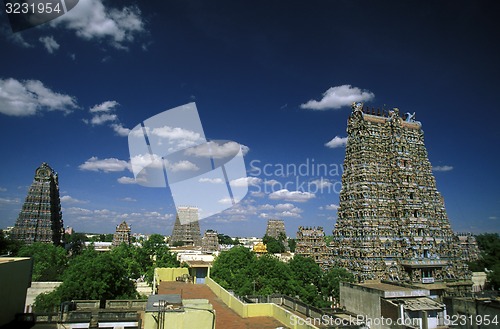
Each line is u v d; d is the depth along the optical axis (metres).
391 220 118.06
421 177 122.31
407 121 130.38
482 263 150.25
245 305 46.78
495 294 75.88
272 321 44.75
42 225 169.75
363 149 122.06
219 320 45.03
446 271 115.50
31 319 42.81
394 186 120.25
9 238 161.88
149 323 36.06
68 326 42.50
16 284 43.72
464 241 169.00
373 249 112.88
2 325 40.19
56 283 98.62
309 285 99.38
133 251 135.62
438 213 122.00
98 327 42.91
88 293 79.44
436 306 66.50
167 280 76.56
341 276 105.94
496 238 198.62
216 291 61.81
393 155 122.31
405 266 111.38
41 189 173.12
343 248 121.44
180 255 150.62
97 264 83.69
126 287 88.69
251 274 99.88
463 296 74.69
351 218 121.56
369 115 126.38
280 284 97.00
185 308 37.84
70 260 129.38
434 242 115.38
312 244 152.12
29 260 47.56
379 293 70.88
